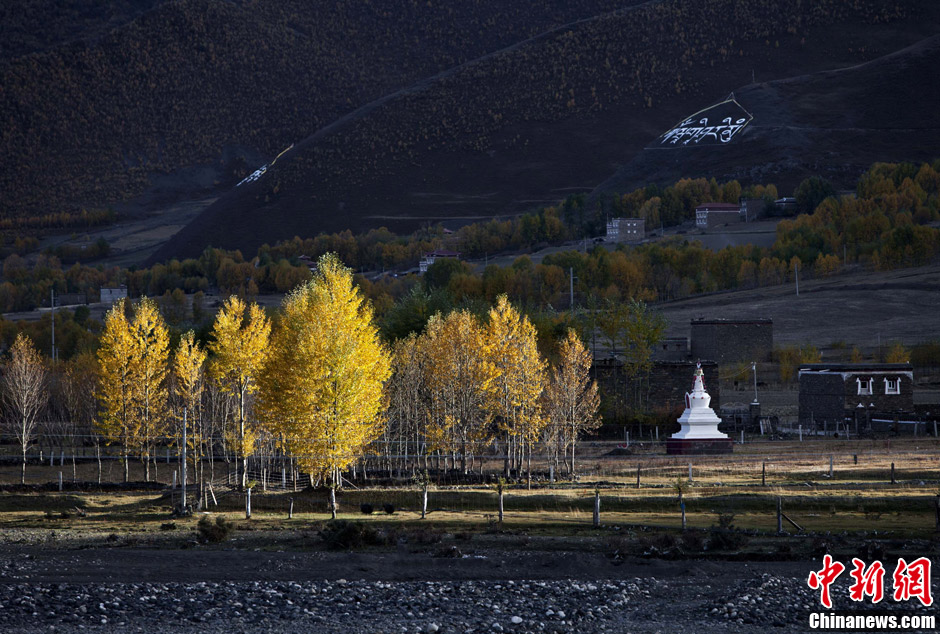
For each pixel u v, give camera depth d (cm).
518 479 7594
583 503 5956
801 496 5878
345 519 5641
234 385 8550
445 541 4903
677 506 5816
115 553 4638
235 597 3769
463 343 8688
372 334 7169
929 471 6738
